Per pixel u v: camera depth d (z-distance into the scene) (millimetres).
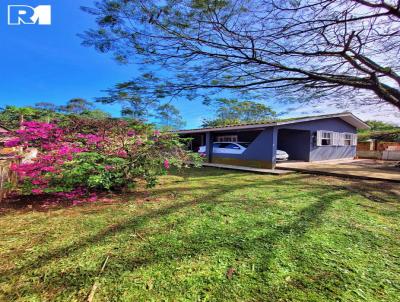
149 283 2152
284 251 2762
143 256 2623
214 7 2426
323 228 3467
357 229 3441
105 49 2666
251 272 2340
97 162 5473
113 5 2299
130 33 2539
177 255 2650
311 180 7742
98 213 4109
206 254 2676
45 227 3441
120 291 2041
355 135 15914
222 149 13000
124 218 3850
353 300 1960
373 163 12203
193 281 2188
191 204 4691
